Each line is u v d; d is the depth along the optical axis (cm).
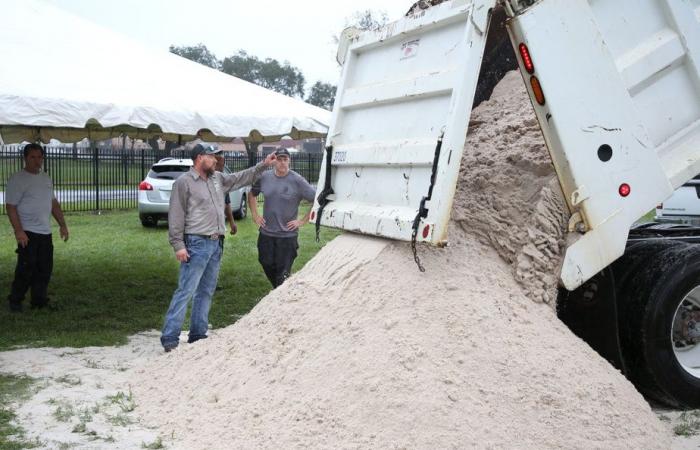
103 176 2983
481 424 426
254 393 502
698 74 545
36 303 940
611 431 447
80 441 480
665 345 546
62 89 741
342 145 621
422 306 488
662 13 539
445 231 482
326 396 460
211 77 1015
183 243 709
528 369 462
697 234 685
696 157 551
